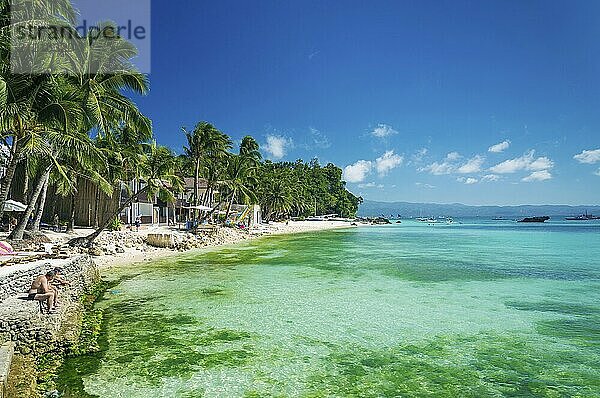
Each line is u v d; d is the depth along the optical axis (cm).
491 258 3181
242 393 855
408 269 2542
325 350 1105
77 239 2722
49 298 1157
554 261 2998
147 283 1984
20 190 3425
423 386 900
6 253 1770
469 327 1317
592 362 1035
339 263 2808
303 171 12475
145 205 5378
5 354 879
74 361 996
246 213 6556
